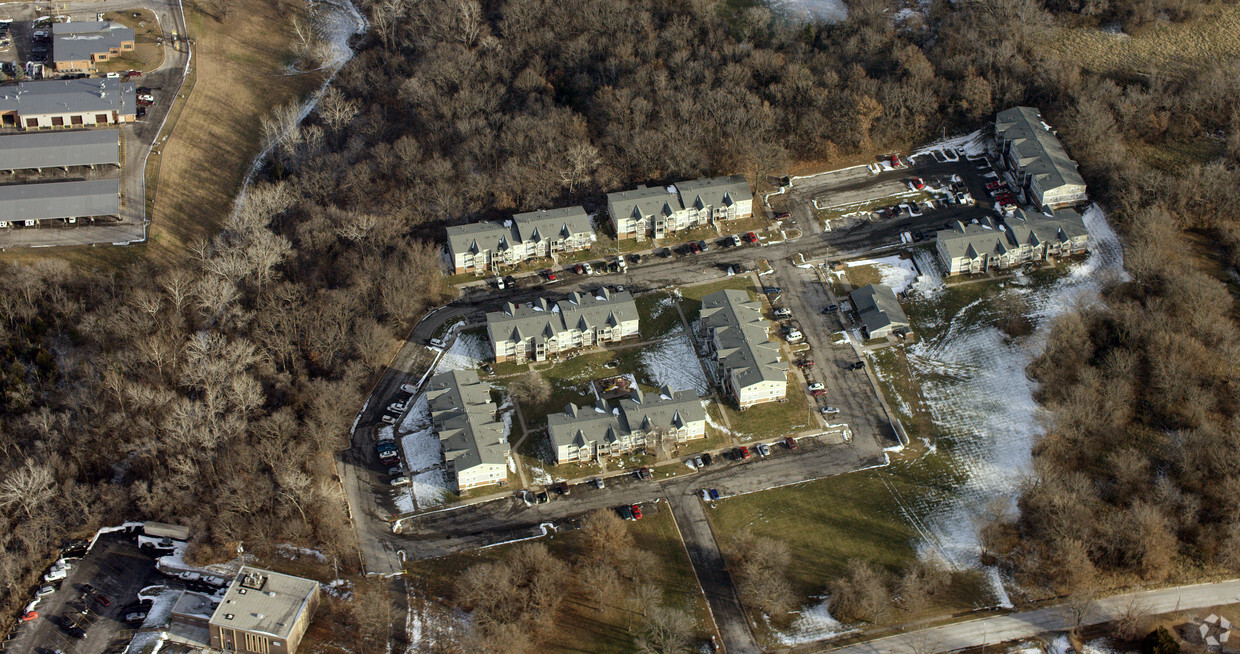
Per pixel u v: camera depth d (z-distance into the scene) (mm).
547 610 172750
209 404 190500
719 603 176625
